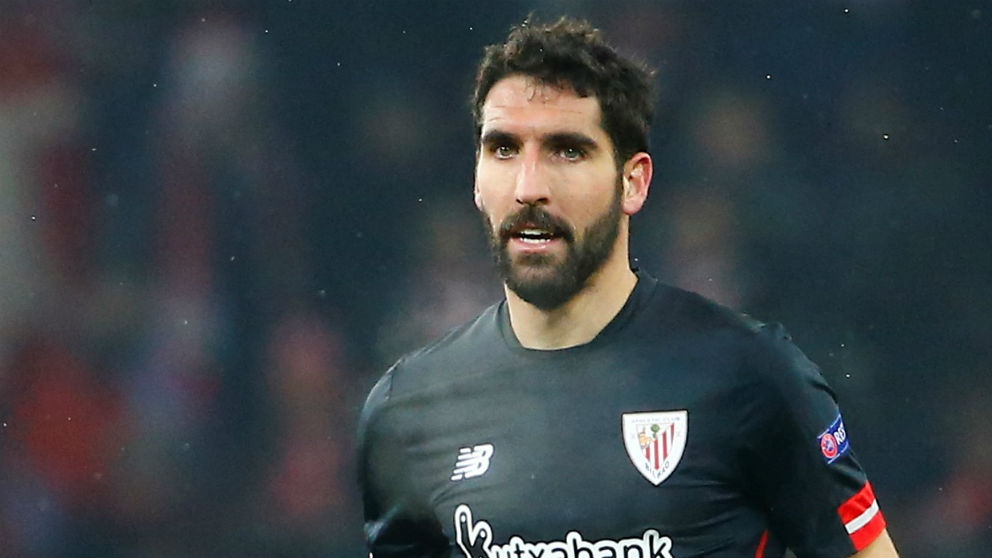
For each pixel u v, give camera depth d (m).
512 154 9.77
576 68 9.69
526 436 10.12
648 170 10.33
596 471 9.85
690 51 23.33
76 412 23.09
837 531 9.96
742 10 23.30
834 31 23.14
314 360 23.16
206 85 23.83
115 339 23.30
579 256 9.76
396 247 23.45
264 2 24.03
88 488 22.91
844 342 22.59
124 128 23.81
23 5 24.34
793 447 9.82
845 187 22.86
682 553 9.68
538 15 23.62
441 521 10.45
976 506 21.97
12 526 22.72
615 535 9.74
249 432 23.06
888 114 22.92
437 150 23.64
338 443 23.00
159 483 22.89
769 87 23.20
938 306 22.50
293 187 23.61
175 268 23.47
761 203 22.95
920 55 22.92
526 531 9.91
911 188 22.75
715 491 9.74
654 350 10.11
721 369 9.91
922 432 22.28
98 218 23.59
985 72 22.78
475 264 23.33
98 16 23.98
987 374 22.31
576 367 10.18
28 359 23.22
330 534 22.75
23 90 23.83
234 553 22.72
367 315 23.33
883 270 22.67
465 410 10.45
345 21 23.91
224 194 23.59
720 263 22.84
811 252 22.78
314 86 23.81
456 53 23.78
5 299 23.31
